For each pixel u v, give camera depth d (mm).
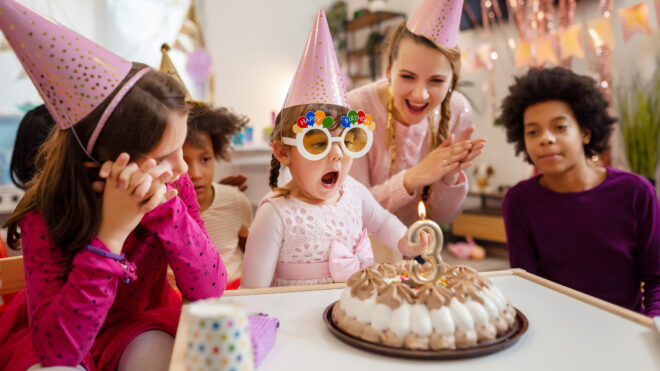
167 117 675
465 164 1210
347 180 1134
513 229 1305
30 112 1167
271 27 4227
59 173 684
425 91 1208
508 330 625
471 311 601
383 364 558
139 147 666
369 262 1034
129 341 767
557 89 1197
